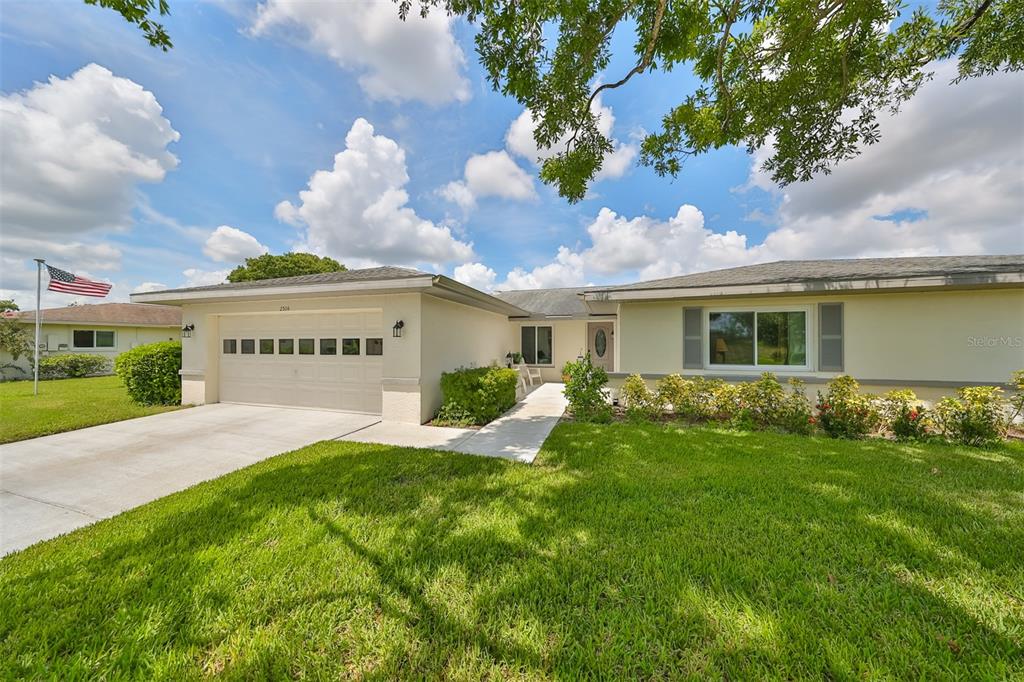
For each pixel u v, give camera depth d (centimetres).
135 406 933
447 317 892
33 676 183
